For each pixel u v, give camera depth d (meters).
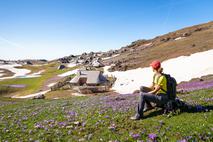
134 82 100.38
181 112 13.58
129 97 29.33
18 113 25.03
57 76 161.75
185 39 168.88
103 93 91.06
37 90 124.44
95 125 14.03
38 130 15.15
